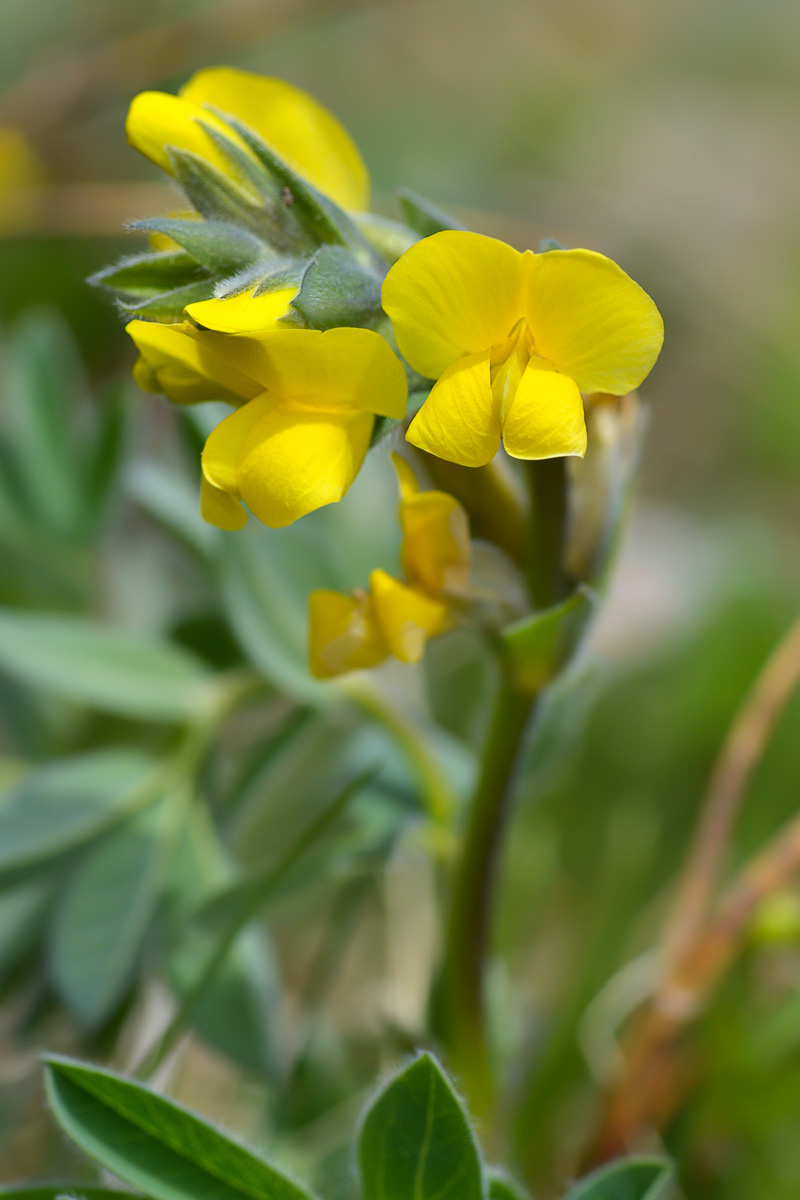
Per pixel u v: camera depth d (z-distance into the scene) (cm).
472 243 29
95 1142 30
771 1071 37
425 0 108
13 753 50
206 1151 30
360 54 105
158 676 37
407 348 29
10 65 92
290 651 37
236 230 30
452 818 37
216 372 30
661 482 74
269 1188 30
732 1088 37
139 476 40
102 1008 35
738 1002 37
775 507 70
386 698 37
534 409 29
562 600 32
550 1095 37
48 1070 30
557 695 34
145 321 30
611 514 32
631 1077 36
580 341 29
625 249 81
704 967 36
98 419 45
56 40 93
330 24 103
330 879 36
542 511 31
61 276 70
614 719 52
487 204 86
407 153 95
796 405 71
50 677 36
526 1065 37
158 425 55
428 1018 35
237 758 45
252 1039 35
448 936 34
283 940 44
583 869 47
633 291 29
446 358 30
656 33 124
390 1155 30
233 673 38
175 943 35
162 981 35
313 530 38
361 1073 37
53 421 45
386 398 30
